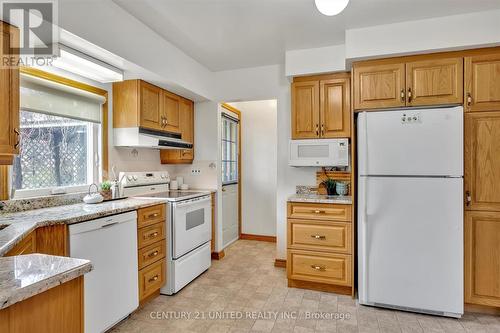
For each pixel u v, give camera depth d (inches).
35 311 31.0
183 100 139.5
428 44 92.2
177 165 154.3
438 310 89.9
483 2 82.8
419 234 91.1
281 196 135.5
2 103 63.0
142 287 93.9
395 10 87.4
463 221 88.7
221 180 152.3
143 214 94.7
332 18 92.4
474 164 90.2
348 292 107.0
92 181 106.7
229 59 129.0
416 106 95.9
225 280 120.1
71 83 96.4
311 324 86.6
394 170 93.2
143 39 95.3
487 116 89.3
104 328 77.8
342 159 115.3
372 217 95.4
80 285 36.7
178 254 108.0
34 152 88.7
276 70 136.6
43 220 65.4
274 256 151.7
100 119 108.5
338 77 116.8
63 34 70.8
